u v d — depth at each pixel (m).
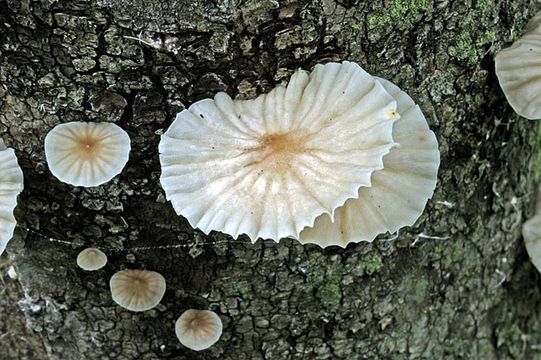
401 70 0.19
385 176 0.19
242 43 0.19
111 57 0.19
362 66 0.19
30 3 0.18
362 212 0.19
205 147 0.19
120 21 0.18
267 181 0.18
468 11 0.19
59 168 0.19
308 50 0.19
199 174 0.19
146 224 0.20
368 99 0.18
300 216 0.18
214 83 0.19
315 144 0.18
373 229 0.19
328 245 0.20
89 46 0.18
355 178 0.18
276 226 0.18
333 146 0.18
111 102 0.19
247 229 0.19
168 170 0.19
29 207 0.20
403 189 0.19
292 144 0.18
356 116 0.18
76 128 0.19
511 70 0.20
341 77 0.18
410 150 0.19
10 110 0.19
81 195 0.20
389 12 0.19
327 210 0.18
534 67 0.20
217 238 0.20
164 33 0.18
